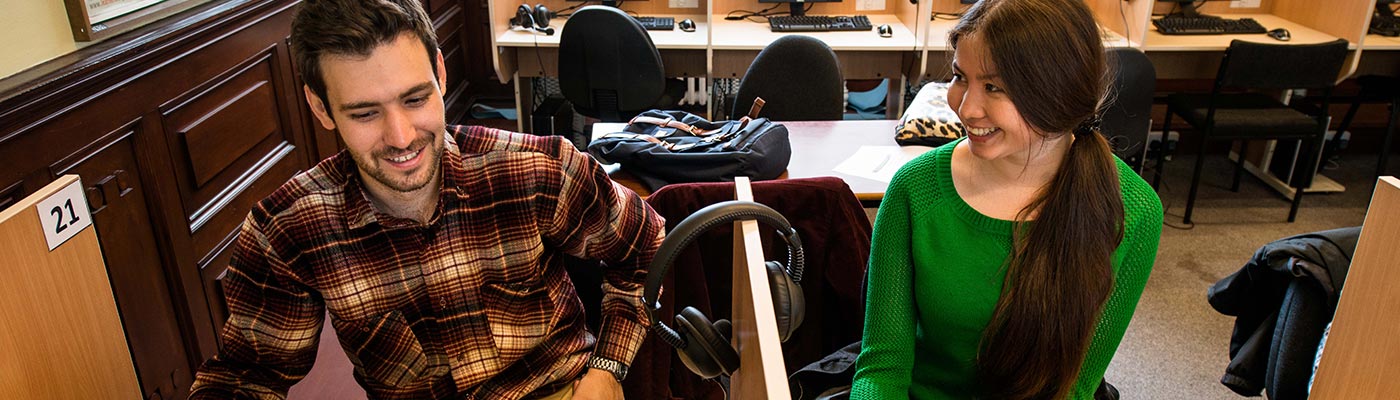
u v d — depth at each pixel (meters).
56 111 1.57
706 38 3.67
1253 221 3.46
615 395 1.26
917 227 1.19
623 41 3.31
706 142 2.25
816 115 2.89
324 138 2.78
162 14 1.96
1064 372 1.14
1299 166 3.75
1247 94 3.56
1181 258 3.14
